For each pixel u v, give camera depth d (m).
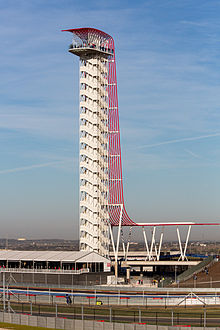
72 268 157.12
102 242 173.12
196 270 164.00
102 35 176.88
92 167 172.38
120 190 178.62
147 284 159.38
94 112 173.12
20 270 158.00
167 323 91.38
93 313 102.06
